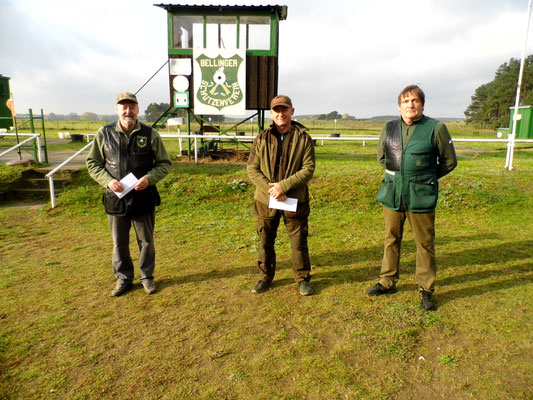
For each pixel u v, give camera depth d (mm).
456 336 2920
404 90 3248
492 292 3625
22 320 3271
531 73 61625
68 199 7422
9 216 6879
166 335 3018
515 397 2273
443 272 4141
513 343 2811
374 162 10250
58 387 2439
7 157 11586
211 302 3562
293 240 3682
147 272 3830
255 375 2521
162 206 7285
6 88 18469
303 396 2324
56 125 44469
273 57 10062
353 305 3438
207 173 8453
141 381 2486
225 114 10211
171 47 10086
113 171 3596
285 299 3596
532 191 7234
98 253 5020
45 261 4730
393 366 2586
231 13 9852
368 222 6262
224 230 5957
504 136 20656
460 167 9227
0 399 2330
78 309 3465
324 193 7520
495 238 5289
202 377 2516
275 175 3547
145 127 3678
